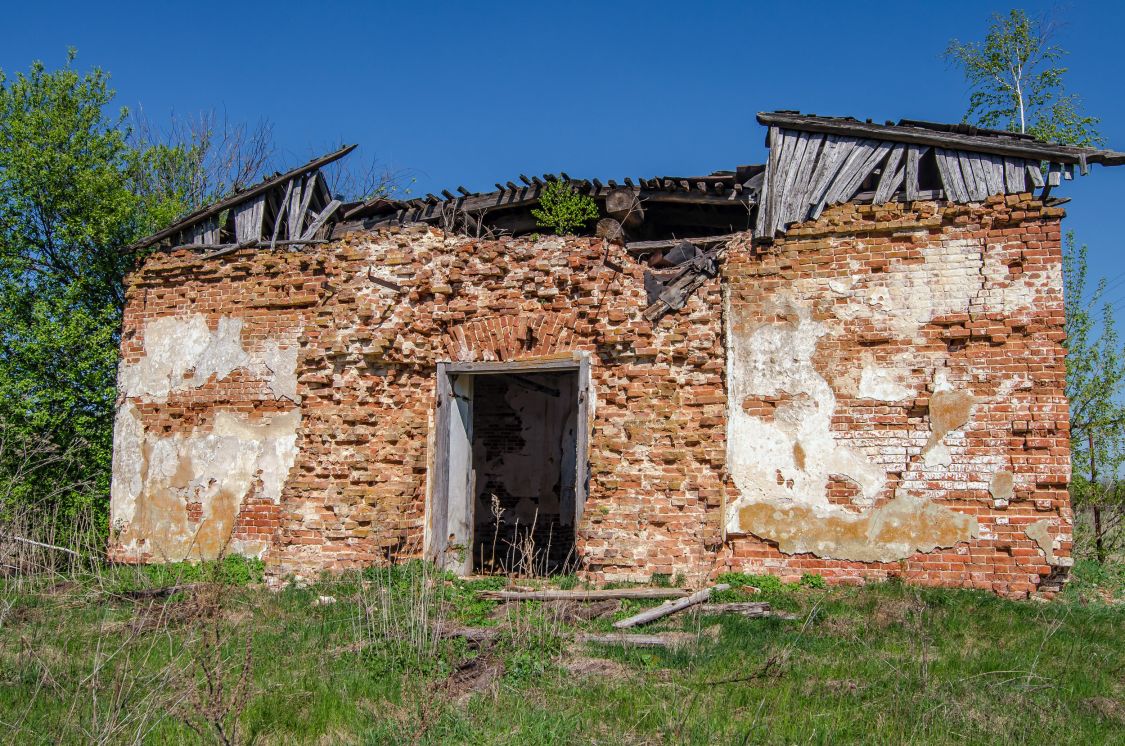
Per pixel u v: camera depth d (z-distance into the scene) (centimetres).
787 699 599
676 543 959
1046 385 902
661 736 538
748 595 901
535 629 730
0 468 1116
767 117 1031
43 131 1501
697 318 1007
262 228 1261
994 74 1791
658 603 880
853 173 993
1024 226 927
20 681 627
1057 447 891
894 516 929
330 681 639
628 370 1013
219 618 662
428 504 1073
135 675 614
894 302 956
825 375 967
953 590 873
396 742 529
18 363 1395
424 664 662
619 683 630
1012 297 920
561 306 1047
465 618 814
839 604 845
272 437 1160
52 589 931
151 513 1206
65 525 1141
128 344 1270
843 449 952
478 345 1073
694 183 1130
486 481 1603
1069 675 654
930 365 937
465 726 546
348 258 1122
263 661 684
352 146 1248
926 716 562
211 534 1167
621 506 981
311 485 1063
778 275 997
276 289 1195
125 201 1524
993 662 668
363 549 1024
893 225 964
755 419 981
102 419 1404
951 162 962
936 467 923
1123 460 1323
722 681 632
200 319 1230
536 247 1073
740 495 975
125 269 1516
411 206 1267
